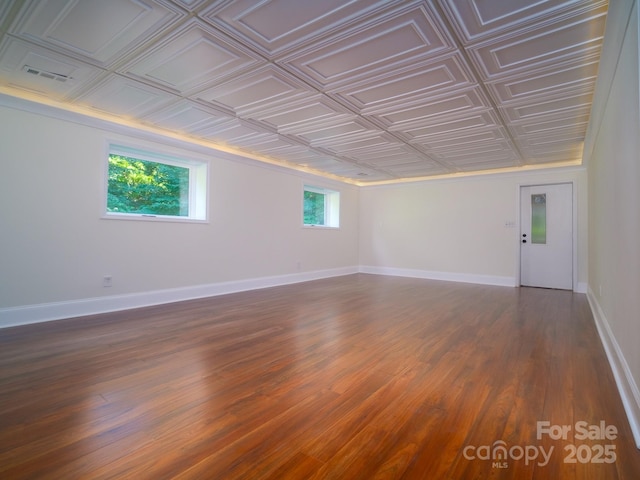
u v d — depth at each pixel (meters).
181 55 2.43
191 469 1.28
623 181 2.00
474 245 6.41
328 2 1.87
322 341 2.80
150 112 3.54
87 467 1.28
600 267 3.32
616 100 2.17
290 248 6.11
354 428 1.56
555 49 2.27
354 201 7.74
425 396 1.87
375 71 2.62
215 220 4.85
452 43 2.23
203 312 3.80
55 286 3.36
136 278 3.99
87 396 1.84
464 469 1.29
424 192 7.02
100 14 2.00
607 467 1.30
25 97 3.12
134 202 4.15
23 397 1.82
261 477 1.24
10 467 1.27
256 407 1.74
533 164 5.68
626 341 1.87
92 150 3.59
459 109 3.31
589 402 1.80
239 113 3.53
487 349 2.63
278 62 2.51
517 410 1.72
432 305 4.25
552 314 3.81
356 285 5.91
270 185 5.70
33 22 2.08
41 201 3.26
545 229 5.84
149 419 1.62
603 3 1.82
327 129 4.00
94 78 2.80
